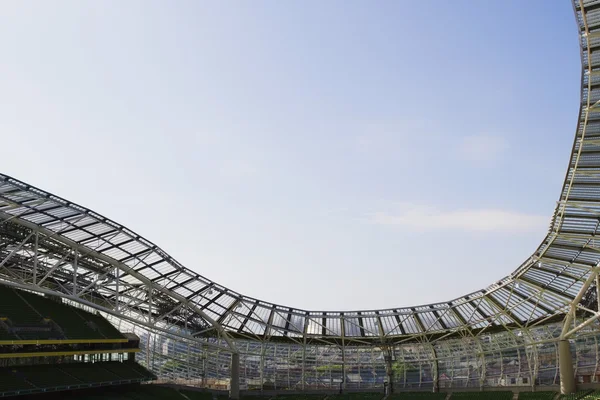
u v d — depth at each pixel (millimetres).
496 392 72750
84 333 59250
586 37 30984
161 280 64625
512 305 68625
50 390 50219
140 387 69125
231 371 75500
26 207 46875
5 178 43875
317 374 82188
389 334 78625
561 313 65875
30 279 60281
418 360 82125
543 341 68000
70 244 53469
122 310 67750
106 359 64688
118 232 53750
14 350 51125
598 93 34156
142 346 74375
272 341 81188
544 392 68188
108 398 58469
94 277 64000
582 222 46656
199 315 73812
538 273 60656
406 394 77438
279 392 80312
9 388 46594
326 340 81125
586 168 40438
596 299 62125
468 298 70438
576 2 30078
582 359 69688
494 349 76688
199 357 79562
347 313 78375
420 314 76188
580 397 58344
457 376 79250
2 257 55312
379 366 82188
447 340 78938
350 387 81625
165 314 66000
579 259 53750
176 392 71438
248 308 75438
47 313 59031
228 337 75250
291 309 77500
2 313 53062
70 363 58844
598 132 37125
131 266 59938
